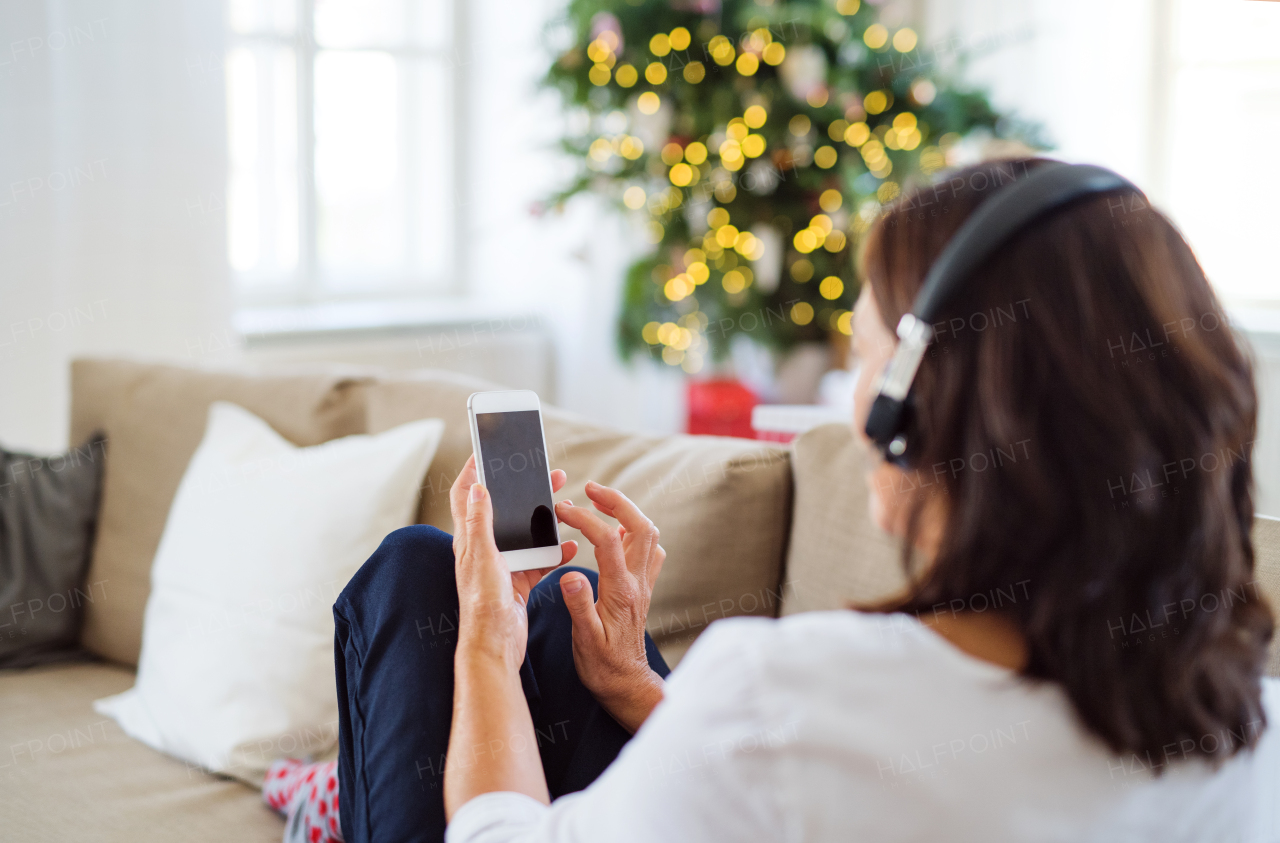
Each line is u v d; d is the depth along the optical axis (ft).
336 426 5.02
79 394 5.84
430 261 11.60
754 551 3.81
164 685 4.31
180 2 8.24
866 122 8.50
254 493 4.48
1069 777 1.70
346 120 10.73
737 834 1.62
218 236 8.59
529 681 2.98
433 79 11.23
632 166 8.78
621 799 1.75
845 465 3.70
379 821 2.64
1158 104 9.42
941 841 1.64
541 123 10.82
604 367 10.97
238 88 9.89
